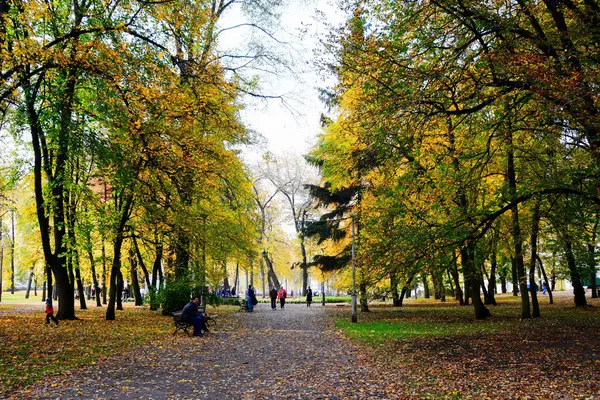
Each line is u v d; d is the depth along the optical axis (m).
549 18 13.00
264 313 29.28
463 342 14.03
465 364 10.68
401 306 34.47
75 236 22.16
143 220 21.38
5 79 11.79
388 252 13.16
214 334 17.45
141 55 13.07
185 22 13.77
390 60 11.95
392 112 11.98
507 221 18.55
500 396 7.88
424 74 11.49
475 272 20.67
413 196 15.62
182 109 13.40
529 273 20.89
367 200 22.69
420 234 12.78
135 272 38.19
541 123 11.55
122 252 31.16
